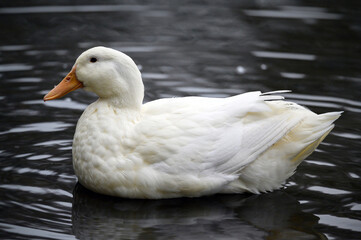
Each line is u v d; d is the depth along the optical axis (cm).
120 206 658
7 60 1118
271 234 602
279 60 1159
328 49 1215
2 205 642
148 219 630
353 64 1131
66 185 700
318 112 915
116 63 686
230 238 592
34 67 1088
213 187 673
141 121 679
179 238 588
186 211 651
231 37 1288
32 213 629
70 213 634
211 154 664
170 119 675
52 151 786
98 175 666
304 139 682
